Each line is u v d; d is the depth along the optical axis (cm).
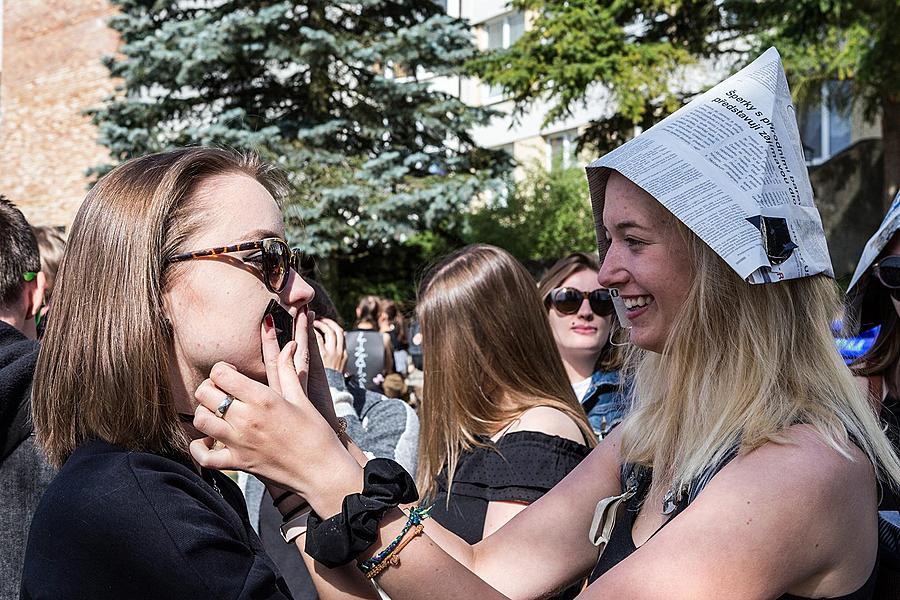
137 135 1513
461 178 1567
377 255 1767
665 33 1648
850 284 236
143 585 122
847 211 1747
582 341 372
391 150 1614
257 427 129
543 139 2438
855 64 1309
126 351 134
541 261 1642
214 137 1434
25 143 2469
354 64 1593
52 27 2427
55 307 141
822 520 130
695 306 146
